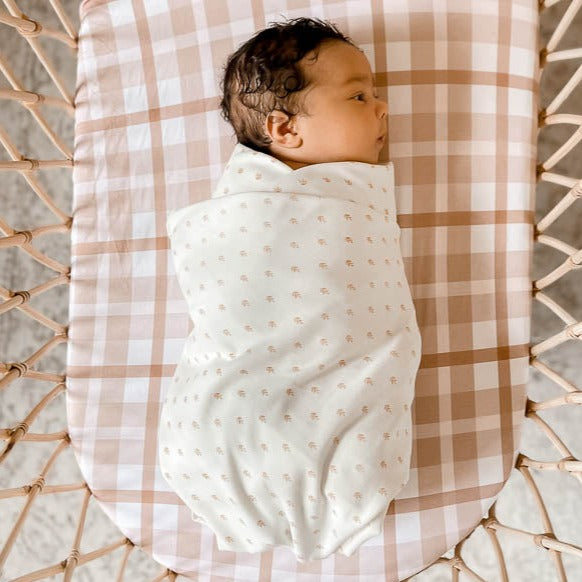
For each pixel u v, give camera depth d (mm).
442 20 942
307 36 818
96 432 1007
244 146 860
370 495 785
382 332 793
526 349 966
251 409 776
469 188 960
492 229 960
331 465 784
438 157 959
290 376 781
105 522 1355
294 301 775
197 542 984
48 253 1343
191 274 825
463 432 961
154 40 999
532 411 981
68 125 1322
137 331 1012
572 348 1237
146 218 1015
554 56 953
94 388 1013
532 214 964
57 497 1360
